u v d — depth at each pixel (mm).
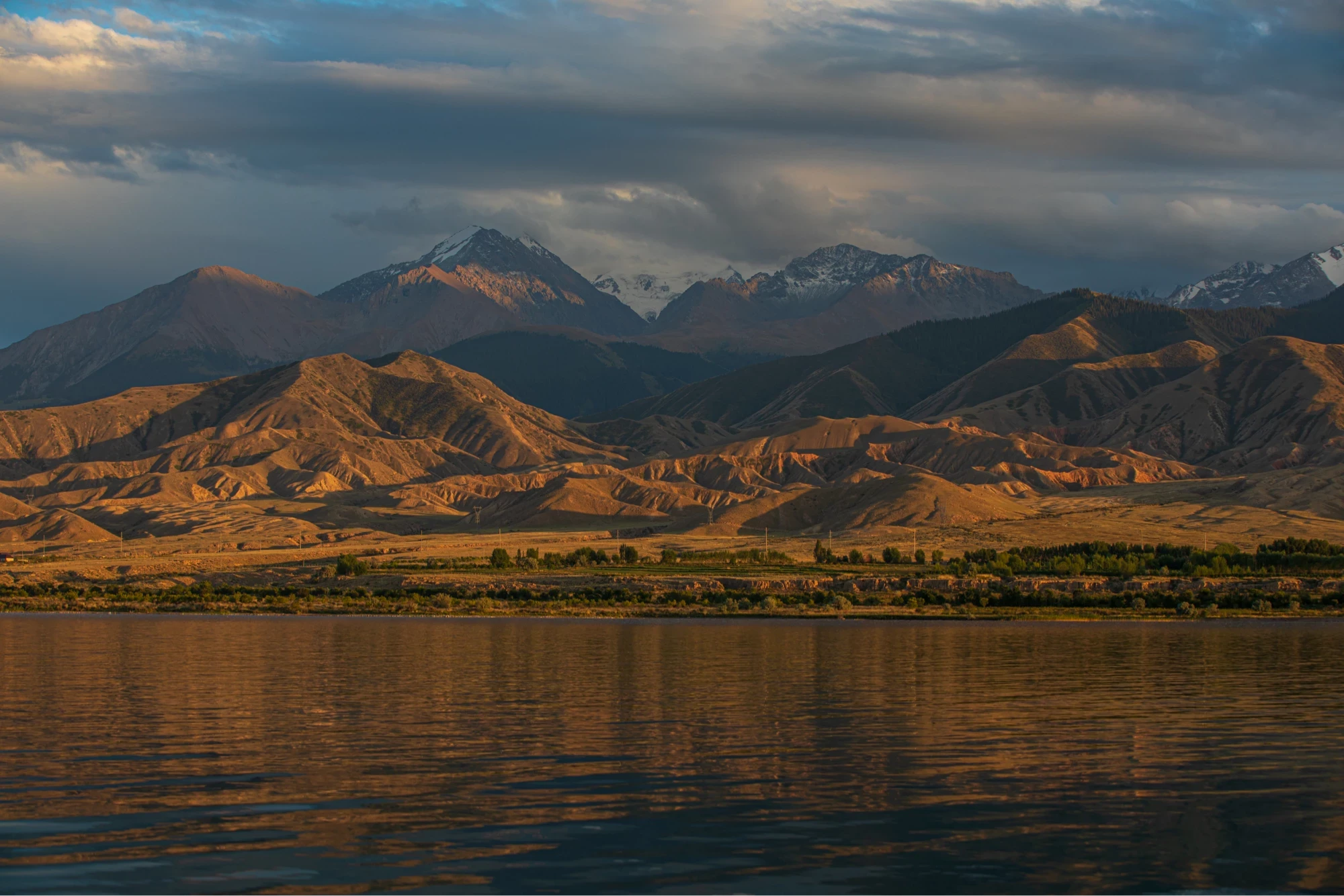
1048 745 66500
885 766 60156
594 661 115375
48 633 154500
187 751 64375
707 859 43812
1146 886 41312
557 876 41812
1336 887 41406
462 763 60906
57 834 47000
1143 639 145375
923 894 40125
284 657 119125
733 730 71625
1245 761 61812
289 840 46250
